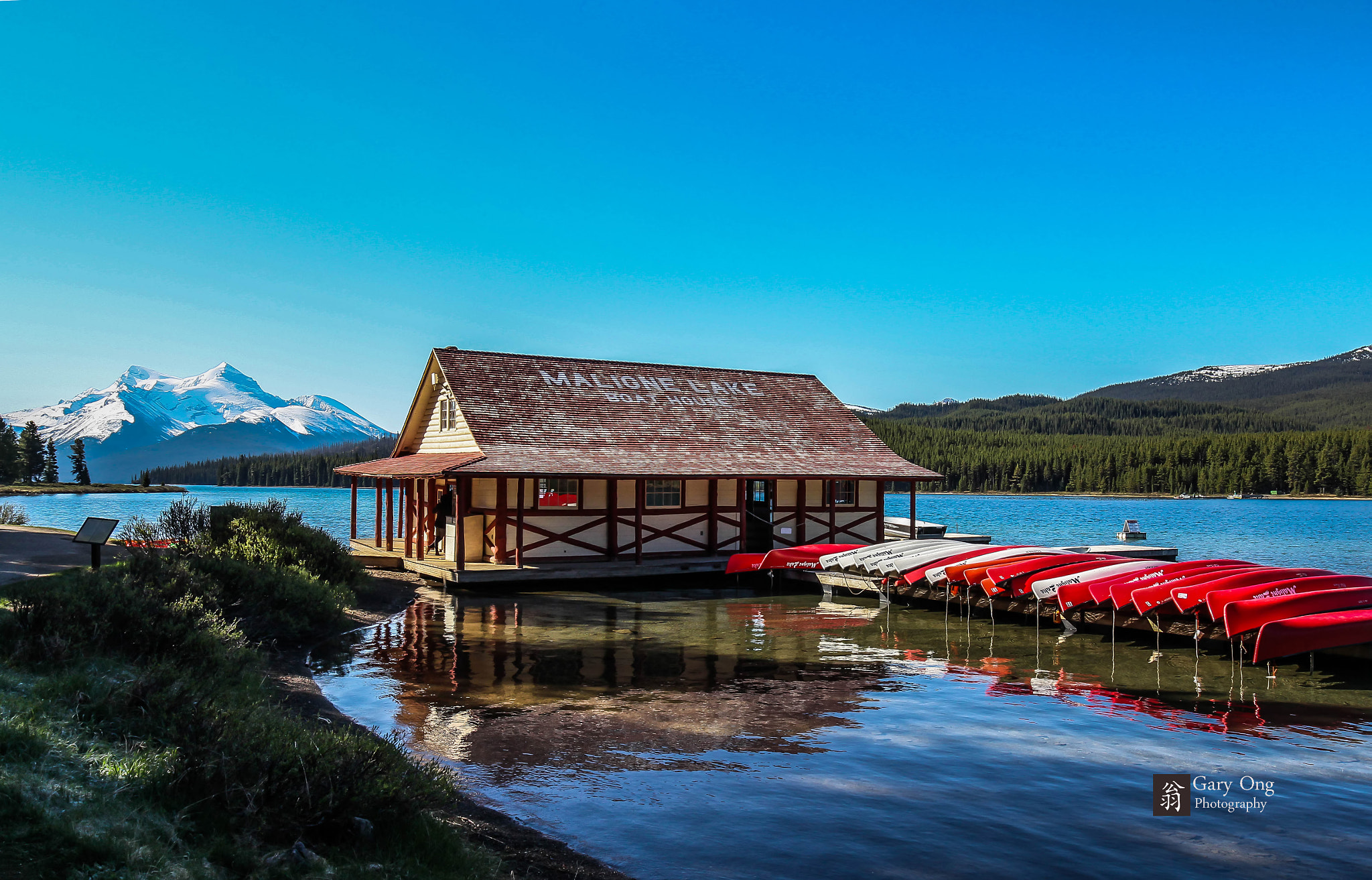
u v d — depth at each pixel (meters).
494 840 6.31
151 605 10.02
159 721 6.78
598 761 8.48
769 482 27.02
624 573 23.34
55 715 6.48
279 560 17.16
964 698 11.41
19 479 117.44
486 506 23.78
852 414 30.66
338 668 12.57
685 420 27.27
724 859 6.29
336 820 5.43
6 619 8.80
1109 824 7.07
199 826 5.17
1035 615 18.16
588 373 27.89
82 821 4.83
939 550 21.34
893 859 6.33
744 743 9.14
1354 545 40.72
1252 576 16.27
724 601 20.56
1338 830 7.04
